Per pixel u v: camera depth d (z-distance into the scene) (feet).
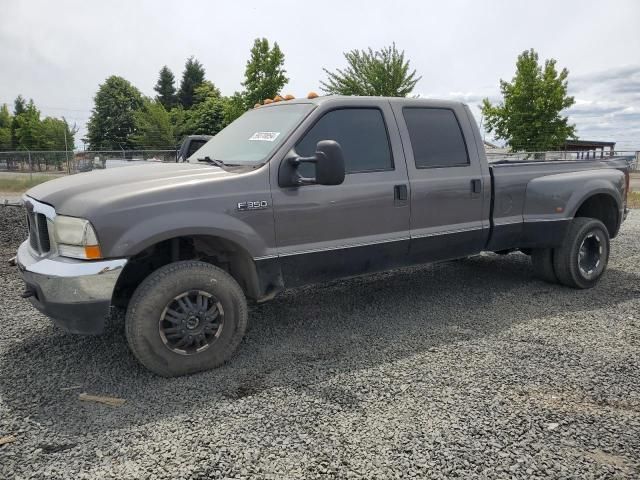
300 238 13.64
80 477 8.41
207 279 12.17
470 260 24.00
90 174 13.47
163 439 9.48
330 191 13.94
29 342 14.35
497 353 13.24
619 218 20.38
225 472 8.48
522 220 17.90
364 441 9.29
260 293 13.32
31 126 201.16
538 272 19.67
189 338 12.09
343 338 14.52
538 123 91.56
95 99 232.94
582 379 11.69
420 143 15.88
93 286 11.09
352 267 14.67
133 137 188.34
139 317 11.56
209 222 12.14
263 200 12.91
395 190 15.05
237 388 11.53
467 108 17.24
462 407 10.46
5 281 20.61
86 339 14.56
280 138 13.67
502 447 9.06
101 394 11.32
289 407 10.59
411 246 15.60
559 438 9.34
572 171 19.36
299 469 8.52
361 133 14.83
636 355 13.01
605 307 16.94
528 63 92.07
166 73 242.17
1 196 59.06
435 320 15.89
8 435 9.69
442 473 8.38
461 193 16.47
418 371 12.23
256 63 101.45
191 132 187.83
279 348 13.87
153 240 11.56
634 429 9.63
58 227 11.55
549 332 14.69
